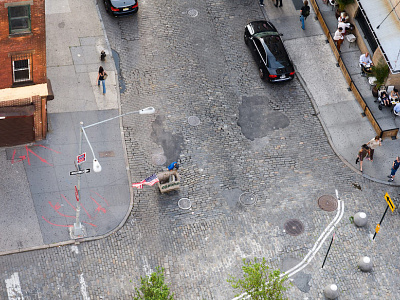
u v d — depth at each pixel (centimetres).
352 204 3391
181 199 3353
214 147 3588
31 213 3191
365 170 3541
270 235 3250
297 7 4309
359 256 3186
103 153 3475
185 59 3966
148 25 4109
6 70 3184
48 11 4075
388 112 3806
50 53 3872
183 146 3572
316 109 3797
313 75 3959
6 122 3319
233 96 3825
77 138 3509
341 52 4094
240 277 3083
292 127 3716
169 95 3784
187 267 3100
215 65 3959
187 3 4256
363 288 3080
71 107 3641
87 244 3125
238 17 4222
